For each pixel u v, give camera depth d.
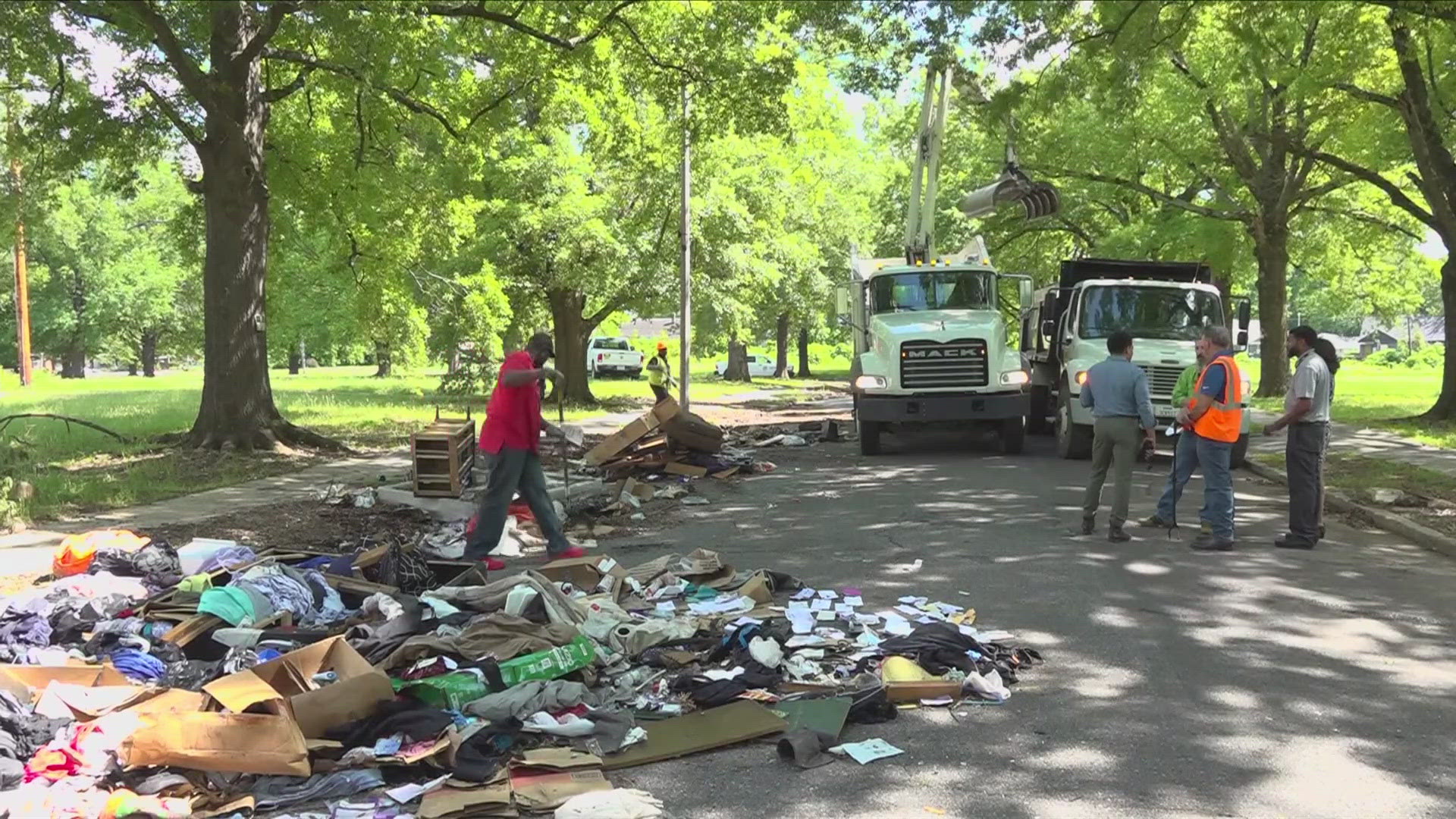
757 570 7.88
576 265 25.42
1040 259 35.16
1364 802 3.98
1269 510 10.89
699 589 7.06
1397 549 8.84
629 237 25.94
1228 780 4.17
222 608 5.71
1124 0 11.80
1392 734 4.66
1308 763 4.34
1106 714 4.92
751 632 5.79
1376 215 29.17
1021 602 6.96
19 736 4.14
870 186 44.44
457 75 18.55
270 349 59.97
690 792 4.09
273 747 4.05
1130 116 22.02
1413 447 15.31
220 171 15.34
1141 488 12.59
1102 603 6.95
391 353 24.83
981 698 5.12
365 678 4.46
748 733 4.57
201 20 14.86
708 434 13.66
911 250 18.42
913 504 11.20
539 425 8.33
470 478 11.07
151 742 4.00
